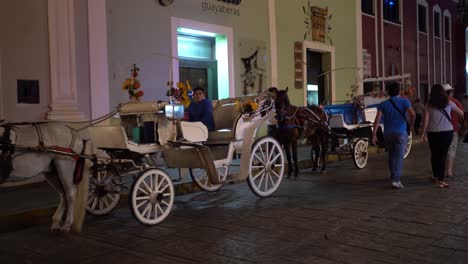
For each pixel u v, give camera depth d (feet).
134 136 23.80
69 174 20.83
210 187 30.09
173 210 25.41
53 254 18.35
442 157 29.86
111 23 36.06
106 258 17.69
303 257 16.98
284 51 54.70
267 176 28.43
